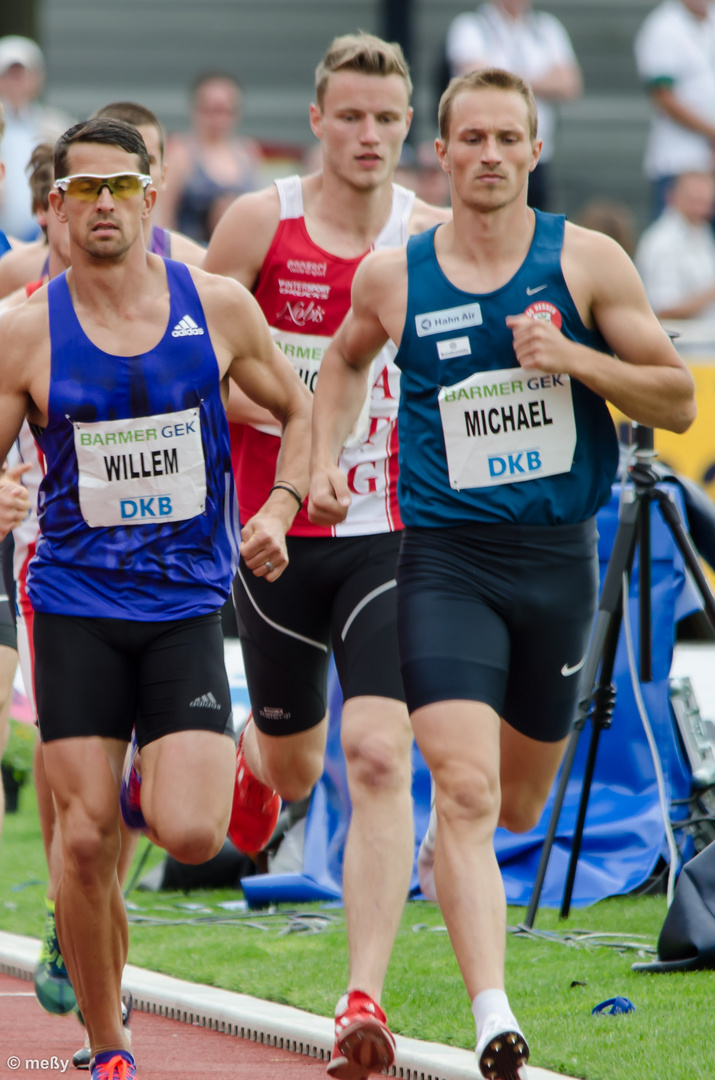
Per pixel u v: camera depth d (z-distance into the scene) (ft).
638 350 46.29
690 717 73.51
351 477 55.52
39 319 44.73
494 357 46.32
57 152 44.55
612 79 198.18
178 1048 51.62
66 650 44.34
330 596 56.59
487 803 44.32
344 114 56.75
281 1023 51.83
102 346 44.52
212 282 46.09
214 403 45.60
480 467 46.47
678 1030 48.49
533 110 46.39
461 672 45.14
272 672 58.80
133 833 52.42
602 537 75.00
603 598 64.69
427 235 47.62
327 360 51.37
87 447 44.47
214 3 200.64
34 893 74.43
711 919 56.34
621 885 71.00
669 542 72.64
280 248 58.08
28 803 97.30
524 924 64.90
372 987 45.24
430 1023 51.13
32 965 61.77
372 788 49.26
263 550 46.88
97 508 44.60
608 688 65.87
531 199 153.48
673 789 73.87
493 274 46.37
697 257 143.64
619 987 54.60
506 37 156.35
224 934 66.80
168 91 200.64
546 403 46.39
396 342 47.42
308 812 76.18
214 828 43.80
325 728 61.52
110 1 198.70
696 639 90.33
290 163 173.17
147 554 44.73
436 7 196.03
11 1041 52.49
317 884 73.10
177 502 44.91
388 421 55.77
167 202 150.30
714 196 148.66
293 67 202.39
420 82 191.21
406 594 46.96
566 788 70.18
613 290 46.21
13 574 58.95
